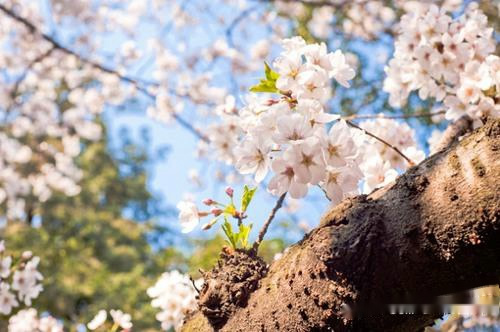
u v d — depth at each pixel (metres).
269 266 0.97
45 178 6.51
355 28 3.46
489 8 2.99
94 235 7.70
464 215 0.84
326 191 1.00
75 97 5.32
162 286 1.44
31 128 5.88
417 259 0.86
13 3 4.30
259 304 0.93
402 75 1.40
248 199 1.09
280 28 3.91
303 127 0.98
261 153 1.01
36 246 6.21
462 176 0.85
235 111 1.35
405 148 1.31
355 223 0.89
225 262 0.98
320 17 3.61
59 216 7.69
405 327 0.89
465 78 1.24
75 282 5.98
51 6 4.23
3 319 3.94
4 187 6.01
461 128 1.22
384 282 0.87
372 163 1.12
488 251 0.84
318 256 0.90
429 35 1.34
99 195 9.34
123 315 1.51
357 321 0.88
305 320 0.90
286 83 1.07
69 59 4.40
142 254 8.11
